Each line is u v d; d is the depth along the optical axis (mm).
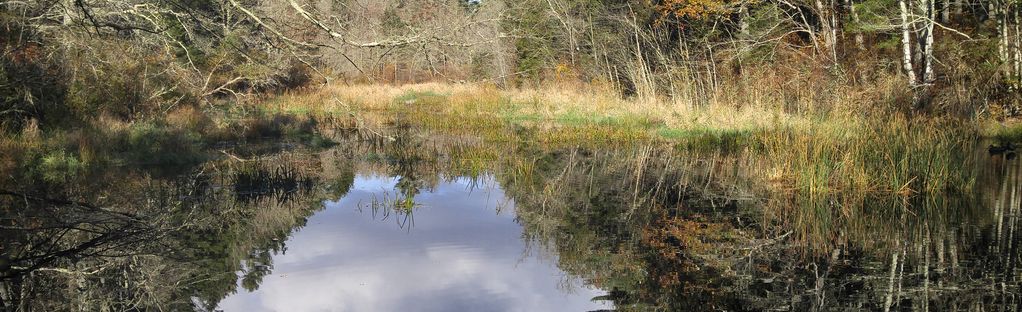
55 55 12984
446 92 27156
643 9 25484
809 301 5484
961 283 5793
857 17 19000
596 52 26922
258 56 9414
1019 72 15930
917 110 15055
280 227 8094
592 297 5824
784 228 7844
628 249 7238
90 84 13672
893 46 18609
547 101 22953
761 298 5613
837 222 8023
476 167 12633
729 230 7848
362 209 9172
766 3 23312
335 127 18422
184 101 16375
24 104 12414
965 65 16250
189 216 8391
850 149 9922
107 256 6680
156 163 11922
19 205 8586
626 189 10500
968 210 8414
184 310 5516
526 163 12922
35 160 11094
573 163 13031
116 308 5598
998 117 15742
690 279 6172
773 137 12711
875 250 6867
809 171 9961
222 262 6723
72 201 8797
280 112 20391
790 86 17656
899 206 8695
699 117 17703
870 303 5379
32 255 6676
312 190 10336
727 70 20391
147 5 8523
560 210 9172
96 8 8906
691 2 22047
